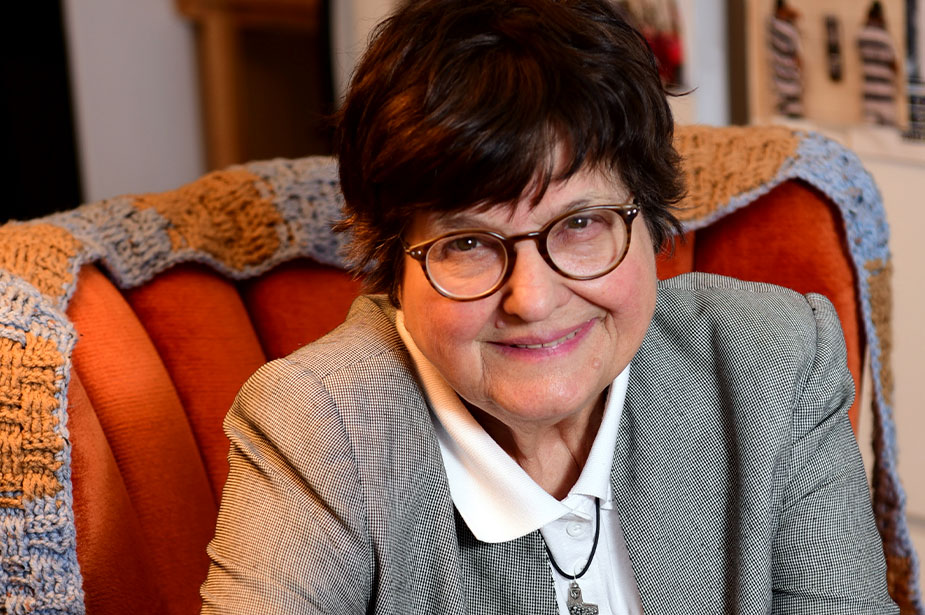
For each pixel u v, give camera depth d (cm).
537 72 73
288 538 85
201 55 335
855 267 130
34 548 93
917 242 176
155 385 114
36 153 298
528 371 81
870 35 174
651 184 83
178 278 124
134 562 104
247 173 133
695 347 98
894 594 138
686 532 93
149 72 326
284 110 347
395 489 89
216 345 124
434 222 78
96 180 317
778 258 131
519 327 78
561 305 79
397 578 89
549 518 88
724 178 131
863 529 98
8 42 287
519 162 73
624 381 93
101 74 313
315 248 131
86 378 108
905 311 181
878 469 136
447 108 73
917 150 171
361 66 79
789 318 100
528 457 93
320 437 87
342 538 86
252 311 132
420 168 74
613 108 76
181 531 113
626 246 79
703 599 93
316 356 93
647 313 84
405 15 77
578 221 79
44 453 94
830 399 98
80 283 113
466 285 78
